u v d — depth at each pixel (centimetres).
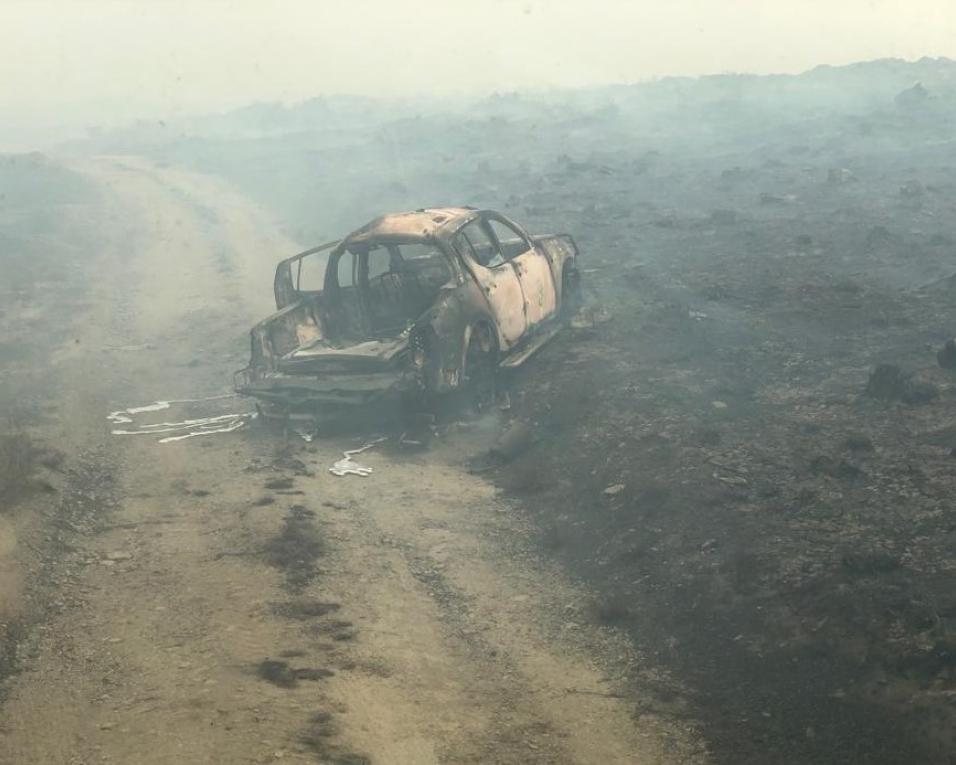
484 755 573
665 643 700
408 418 1141
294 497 982
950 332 1241
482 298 1184
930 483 848
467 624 747
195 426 1240
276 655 673
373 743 570
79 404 1335
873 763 550
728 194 2336
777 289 1497
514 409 1184
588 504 924
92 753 549
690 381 1167
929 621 645
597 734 605
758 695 628
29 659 674
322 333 1295
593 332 1365
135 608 748
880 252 1675
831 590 703
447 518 933
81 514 944
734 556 771
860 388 1091
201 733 564
